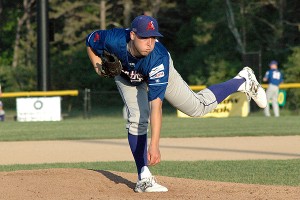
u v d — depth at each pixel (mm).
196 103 18281
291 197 17000
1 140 37531
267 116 58250
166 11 102438
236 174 23203
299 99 78750
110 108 82500
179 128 44281
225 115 59281
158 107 16531
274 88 57438
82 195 17359
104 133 41062
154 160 16344
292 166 25078
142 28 16016
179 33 100500
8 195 17406
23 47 103875
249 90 19625
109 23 103250
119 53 16672
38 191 17875
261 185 19109
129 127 18031
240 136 38219
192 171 24125
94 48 17125
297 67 82250
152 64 16469
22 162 27969
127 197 17062
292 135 38375
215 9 89000
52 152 31672
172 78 17469
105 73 17016
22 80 98688
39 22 58281
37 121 55938
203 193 17750
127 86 17828
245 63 62406
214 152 30734
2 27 109438
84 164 26547
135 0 102438
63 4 99812
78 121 54594
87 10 103250
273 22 90312
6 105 81375
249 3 88312
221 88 19000
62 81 99812
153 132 16438
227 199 16719
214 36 90875
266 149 31656
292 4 90875
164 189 18047
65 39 101438
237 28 89062
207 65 89875
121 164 26438
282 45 90062
